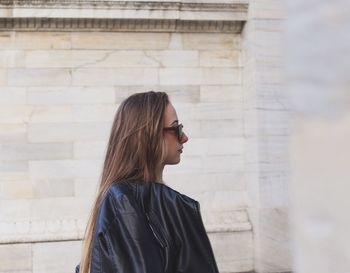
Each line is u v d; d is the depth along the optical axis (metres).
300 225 0.96
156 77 9.54
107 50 9.42
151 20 9.39
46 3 9.02
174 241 2.08
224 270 9.16
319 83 0.92
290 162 1.01
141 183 2.26
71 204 9.14
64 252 8.76
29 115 9.16
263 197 8.76
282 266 8.70
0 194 8.98
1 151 9.05
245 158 9.62
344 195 0.86
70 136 9.23
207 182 9.55
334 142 0.88
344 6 0.88
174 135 2.49
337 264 0.87
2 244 8.63
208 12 9.47
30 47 9.23
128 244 2.00
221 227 9.18
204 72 9.66
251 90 9.09
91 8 9.13
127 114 2.49
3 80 9.14
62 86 9.27
